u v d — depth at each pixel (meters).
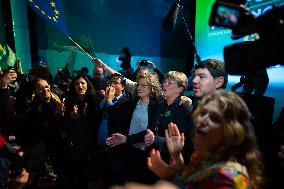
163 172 1.29
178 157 1.37
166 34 8.77
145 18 8.81
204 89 1.67
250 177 0.91
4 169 1.79
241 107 0.94
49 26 7.78
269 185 1.34
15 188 1.81
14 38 6.77
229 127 0.91
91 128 2.77
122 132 2.49
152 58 9.00
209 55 6.08
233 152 0.94
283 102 4.26
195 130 1.02
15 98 3.24
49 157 2.79
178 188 1.01
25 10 7.04
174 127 1.42
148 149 2.21
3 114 2.86
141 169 2.24
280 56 0.96
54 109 2.84
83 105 2.84
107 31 8.58
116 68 8.77
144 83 2.33
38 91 2.80
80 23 8.23
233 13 0.94
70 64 8.05
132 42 8.85
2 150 2.13
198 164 1.05
